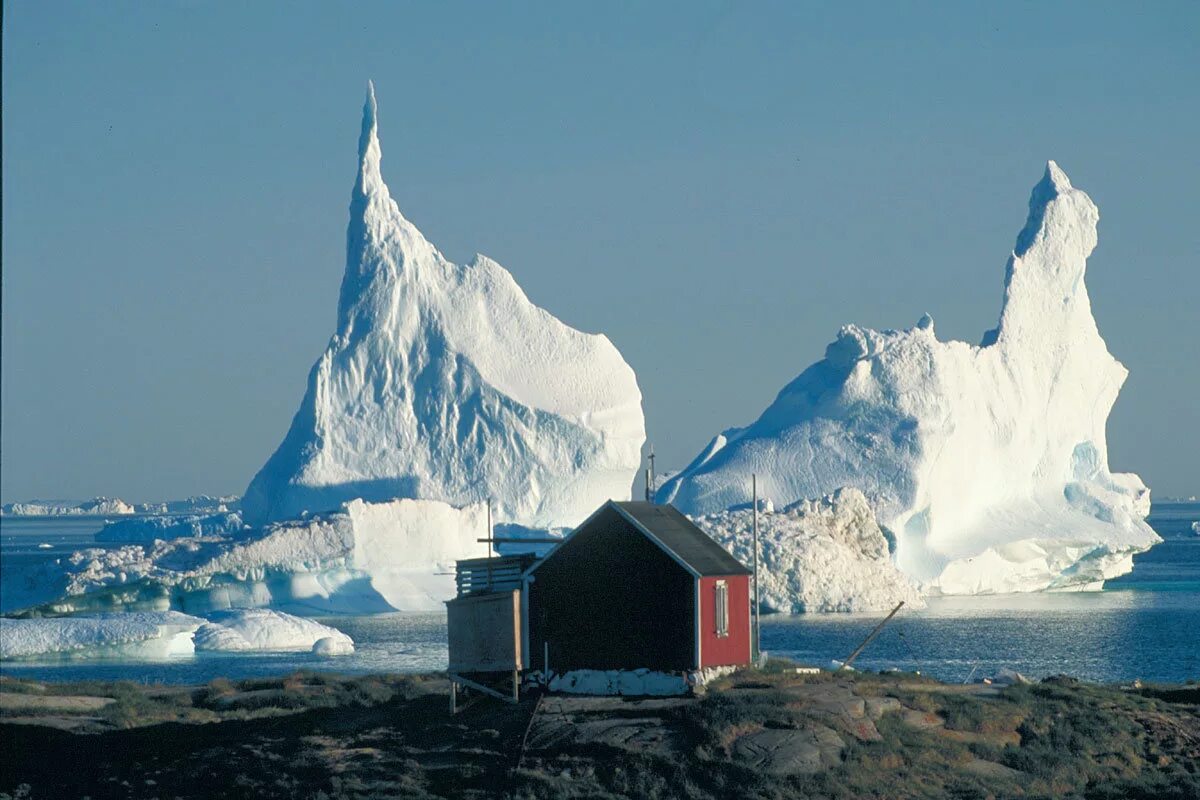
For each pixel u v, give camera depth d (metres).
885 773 114.75
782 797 109.38
